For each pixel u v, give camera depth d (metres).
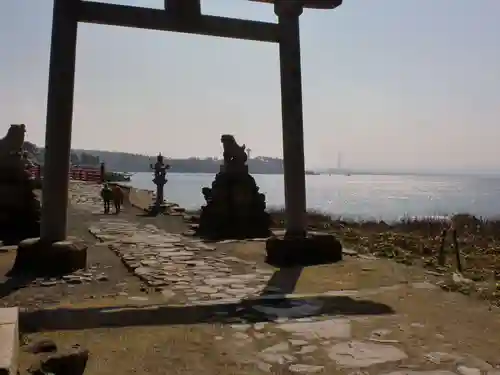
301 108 11.14
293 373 4.71
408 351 5.29
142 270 9.78
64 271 9.25
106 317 6.44
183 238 14.91
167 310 6.82
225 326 6.12
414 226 19.31
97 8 9.54
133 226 17.89
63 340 5.53
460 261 10.70
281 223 19.39
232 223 15.91
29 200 13.82
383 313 6.77
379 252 12.34
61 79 9.26
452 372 4.73
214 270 9.92
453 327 6.14
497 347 5.43
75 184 35.59
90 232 16.17
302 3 10.96
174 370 4.76
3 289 8.00
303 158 11.18
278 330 5.98
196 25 10.27
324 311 6.86
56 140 9.24
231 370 4.77
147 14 9.90
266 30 10.94
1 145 13.88
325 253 10.98
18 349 4.33
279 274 9.52
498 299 7.46
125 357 5.06
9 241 12.93
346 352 5.25
